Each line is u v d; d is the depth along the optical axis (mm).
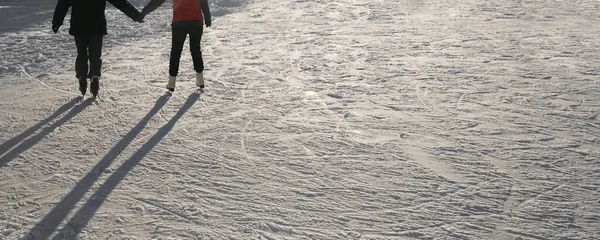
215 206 3641
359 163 4285
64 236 3312
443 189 3816
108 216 3549
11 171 4312
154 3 6305
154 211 3598
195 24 6176
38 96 6527
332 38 9828
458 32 10180
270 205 3637
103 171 4262
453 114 5434
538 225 3330
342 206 3607
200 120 5441
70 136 5086
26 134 5172
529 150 4488
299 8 14516
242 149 4637
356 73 7156
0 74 7816
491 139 4750
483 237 3209
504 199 3654
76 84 7059
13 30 12008
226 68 7672
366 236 3244
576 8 13211
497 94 6102
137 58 8664
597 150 4473
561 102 5773
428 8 13742
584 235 3215
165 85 6883
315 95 6195
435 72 7117
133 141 4906
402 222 3395
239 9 14711
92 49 6078
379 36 9906
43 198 3830
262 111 5672
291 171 4168
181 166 4312
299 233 3287
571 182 3898
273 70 7457
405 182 3938
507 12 12703
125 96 6410
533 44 8914
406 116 5398
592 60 7699
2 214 3604
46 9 15641
